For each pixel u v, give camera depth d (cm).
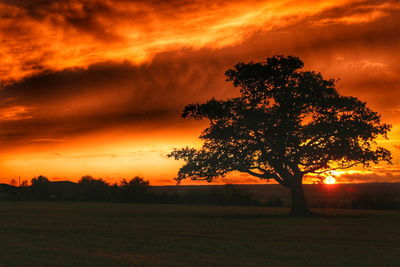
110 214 5494
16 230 3209
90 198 12081
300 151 5153
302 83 5203
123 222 4041
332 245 2386
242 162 5294
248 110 5244
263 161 5312
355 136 5088
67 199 12562
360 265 1783
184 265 1742
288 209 7181
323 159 5253
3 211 6250
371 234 2978
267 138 5247
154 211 6406
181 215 5306
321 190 18425
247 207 8031
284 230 3250
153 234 2941
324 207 8262
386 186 16488
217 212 6138
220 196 9588
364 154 5116
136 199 10875
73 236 2802
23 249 2178
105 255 1986
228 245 2361
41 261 1817
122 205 8862
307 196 13512
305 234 2967
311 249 2220
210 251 2131
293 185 5359
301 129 5244
